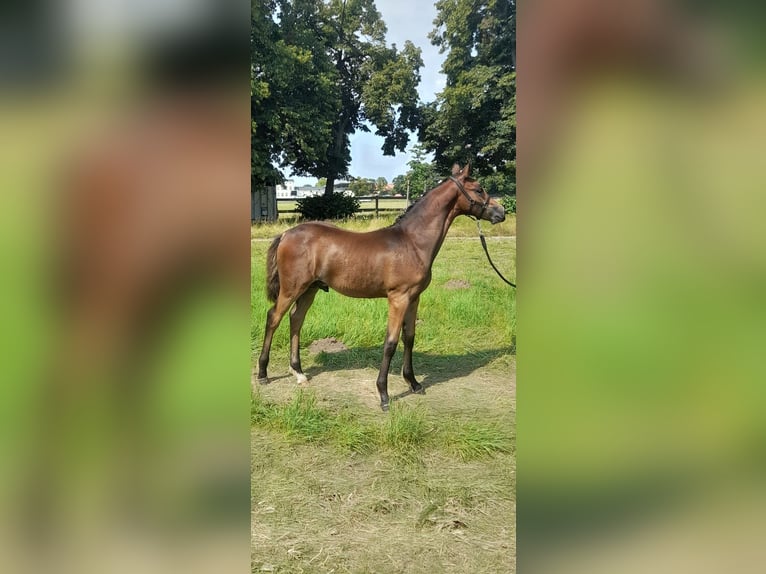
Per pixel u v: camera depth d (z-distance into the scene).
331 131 16.72
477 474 2.85
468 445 3.12
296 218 14.23
